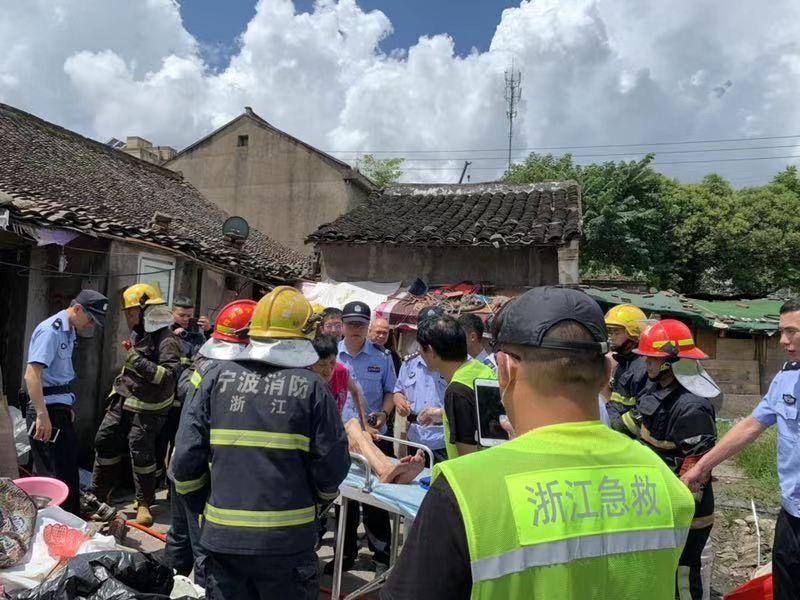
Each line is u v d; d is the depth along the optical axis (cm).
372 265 978
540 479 108
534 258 917
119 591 246
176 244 726
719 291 2139
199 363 493
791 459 292
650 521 115
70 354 427
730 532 538
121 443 493
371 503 311
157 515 510
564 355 115
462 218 1045
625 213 1928
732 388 1260
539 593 102
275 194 1691
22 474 482
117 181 1073
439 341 312
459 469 109
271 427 232
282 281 1042
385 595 107
